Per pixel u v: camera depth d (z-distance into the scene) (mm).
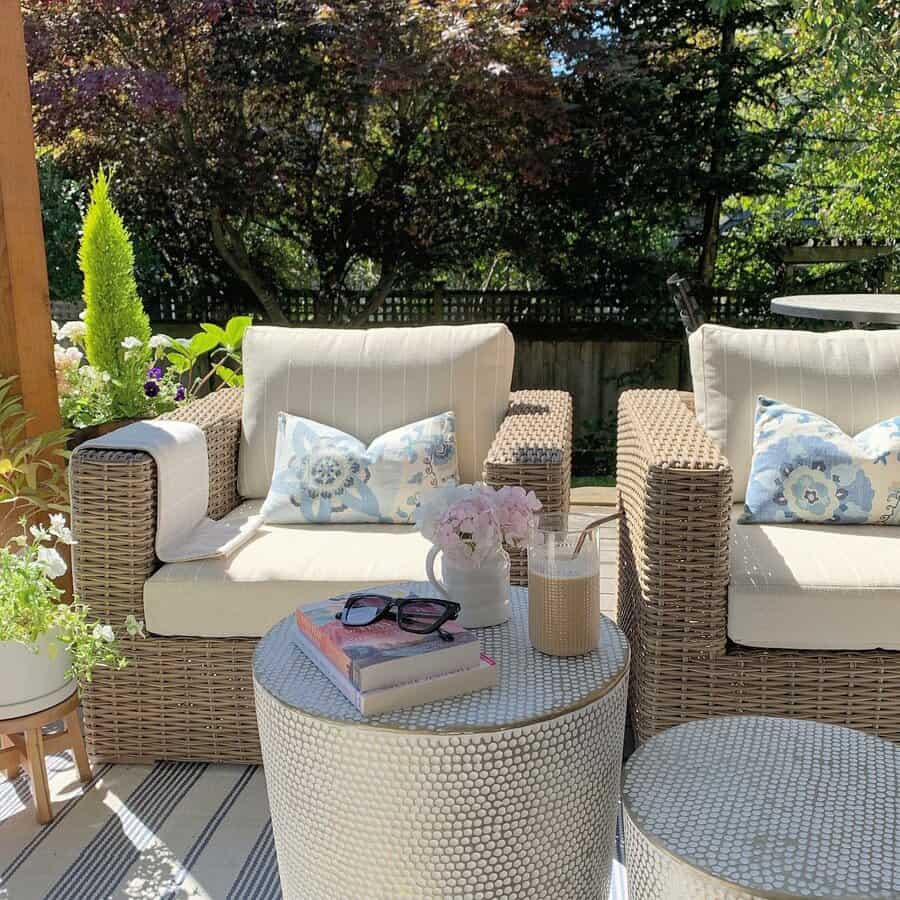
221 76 6188
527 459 2082
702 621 1946
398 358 2674
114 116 6102
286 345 2734
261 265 7082
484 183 6711
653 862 1144
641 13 6316
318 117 6520
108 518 2092
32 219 2660
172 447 2225
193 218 6824
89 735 2225
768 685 1968
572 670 1403
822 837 1147
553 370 6910
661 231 6770
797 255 6684
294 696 1335
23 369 2645
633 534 2275
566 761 1296
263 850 1895
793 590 1901
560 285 6844
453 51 5676
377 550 2180
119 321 3357
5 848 1910
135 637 2156
